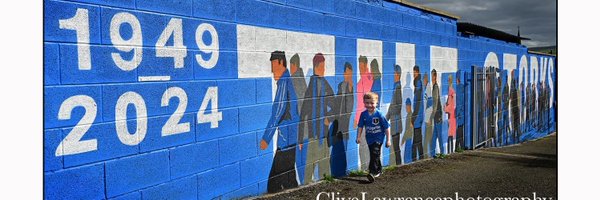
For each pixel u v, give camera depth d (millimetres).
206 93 4945
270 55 5793
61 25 3652
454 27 10930
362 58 7609
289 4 6078
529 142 15469
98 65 3914
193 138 4820
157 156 4453
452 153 10648
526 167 8414
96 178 3932
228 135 5242
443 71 10391
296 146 6293
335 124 7051
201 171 4922
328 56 6836
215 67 5043
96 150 3924
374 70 7930
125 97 4141
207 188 5004
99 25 3912
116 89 4066
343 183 6629
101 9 3926
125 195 4172
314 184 6461
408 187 6496
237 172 5383
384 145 8234
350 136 7406
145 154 4340
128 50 4152
